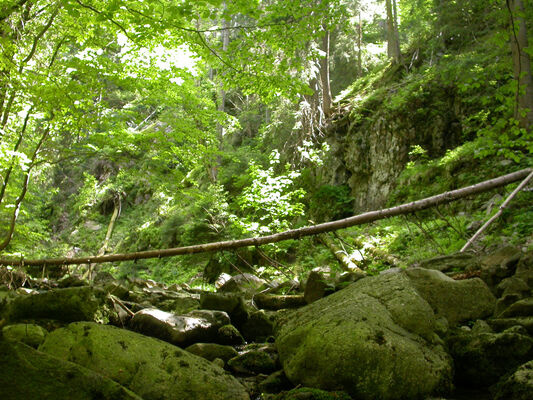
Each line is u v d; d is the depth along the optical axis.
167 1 4.90
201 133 7.32
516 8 3.92
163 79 6.77
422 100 13.23
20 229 9.59
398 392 2.43
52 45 8.00
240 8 4.23
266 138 20.38
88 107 6.32
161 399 2.43
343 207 13.98
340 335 2.64
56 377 1.70
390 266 7.70
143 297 6.87
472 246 6.86
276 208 10.15
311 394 2.43
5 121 6.93
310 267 10.03
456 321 3.46
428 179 11.43
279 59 7.12
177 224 17.45
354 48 21.42
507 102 4.59
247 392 2.73
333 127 16.33
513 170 8.67
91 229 23.09
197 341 4.04
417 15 17.73
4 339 1.70
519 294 3.51
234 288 7.39
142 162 7.19
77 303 3.87
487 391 2.63
